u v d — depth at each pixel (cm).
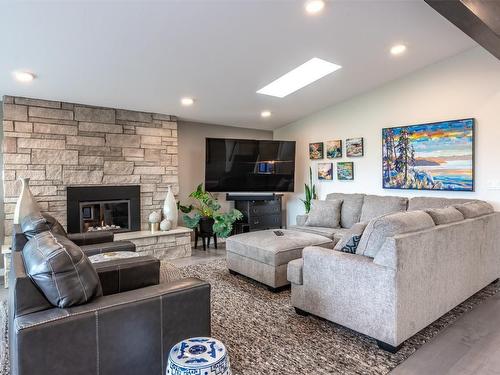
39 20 248
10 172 379
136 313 150
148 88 396
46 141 401
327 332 243
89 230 444
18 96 383
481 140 378
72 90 379
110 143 449
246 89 432
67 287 142
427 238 229
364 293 221
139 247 439
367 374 191
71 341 134
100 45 291
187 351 135
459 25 262
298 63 367
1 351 215
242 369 196
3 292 334
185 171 562
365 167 496
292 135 620
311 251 258
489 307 286
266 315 273
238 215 526
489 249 325
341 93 488
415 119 434
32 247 163
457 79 394
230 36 300
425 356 209
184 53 322
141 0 240
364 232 237
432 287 238
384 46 354
